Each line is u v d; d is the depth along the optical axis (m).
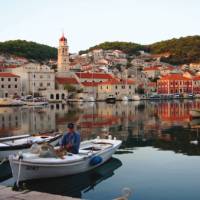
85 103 132.00
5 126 53.22
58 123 57.16
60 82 157.00
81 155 22.14
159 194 18.67
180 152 29.81
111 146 26.75
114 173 23.02
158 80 185.75
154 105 112.62
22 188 13.92
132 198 18.08
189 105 110.94
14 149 25.45
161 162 26.02
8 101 114.00
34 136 31.48
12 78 145.00
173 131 44.91
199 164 25.25
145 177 21.98
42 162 19.81
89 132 44.62
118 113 77.62
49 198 12.75
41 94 143.12
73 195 18.67
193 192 18.94
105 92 158.50
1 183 20.70
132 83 165.75
